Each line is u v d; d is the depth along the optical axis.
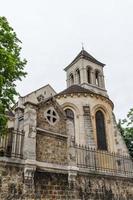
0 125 9.36
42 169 11.48
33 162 11.02
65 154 13.02
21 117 13.35
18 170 10.65
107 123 24.25
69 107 23.47
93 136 21.12
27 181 10.65
